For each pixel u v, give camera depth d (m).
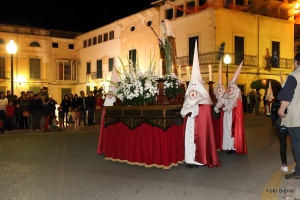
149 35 32.53
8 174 6.72
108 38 38.56
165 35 8.87
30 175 6.62
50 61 41.84
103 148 8.73
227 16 27.27
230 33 27.44
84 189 5.62
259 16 29.23
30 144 10.91
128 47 35.41
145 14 32.69
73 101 16.56
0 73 38.47
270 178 6.08
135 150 7.34
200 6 27.70
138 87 7.52
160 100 7.06
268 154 8.61
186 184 5.83
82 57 43.22
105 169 7.10
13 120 15.16
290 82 5.23
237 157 8.30
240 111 8.63
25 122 15.56
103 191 5.49
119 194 5.31
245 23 28.45
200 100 6.89
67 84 43.28
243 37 28.31
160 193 5.32
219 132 8.90
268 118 21.39
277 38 30.64
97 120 17.33
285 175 6.02
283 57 31.09
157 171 6.86
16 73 39.34
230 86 8.63
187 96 6.97
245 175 6.40
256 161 7.75
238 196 5.09
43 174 6.70
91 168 7.21
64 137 12.74
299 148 5.51
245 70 28.41
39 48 40.91
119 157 7.69
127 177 6.39
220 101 8.48
